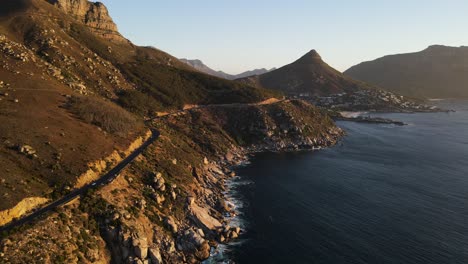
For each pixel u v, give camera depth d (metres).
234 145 145.62
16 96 84.25
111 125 91.25
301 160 134.50
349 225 76.62
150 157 88.44
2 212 49.56
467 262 62.28
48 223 51.84
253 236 71.44
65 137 75.06
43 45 133.62
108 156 77.31
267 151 149.38
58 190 60.16
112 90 143.00
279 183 105.00
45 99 89.31
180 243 64.50
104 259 54.47
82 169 67.12
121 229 58.00
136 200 68.00
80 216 57.12
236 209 84.50
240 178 109.62
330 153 147.75
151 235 62.62
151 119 137.38
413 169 122.94
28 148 64.81
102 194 63.88
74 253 50.66
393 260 62.81
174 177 85.62
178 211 73.50
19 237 47.47
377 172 118.38
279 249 66.44
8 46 110.19
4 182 54.44
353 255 64.44
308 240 69.94
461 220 79.56
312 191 98.19
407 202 90.50
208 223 72.81
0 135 65.62
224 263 61.72
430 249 66.56
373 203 89.50
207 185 95.12
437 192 98.50
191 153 112.38
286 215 81.56
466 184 106.06
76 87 115.94
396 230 74.38
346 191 98.44
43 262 46.38
